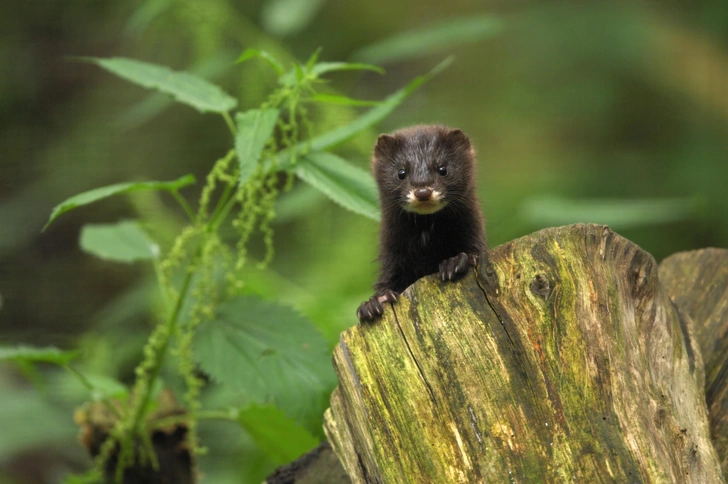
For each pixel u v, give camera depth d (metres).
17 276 18.55
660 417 5.72
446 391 5.76
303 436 9.36
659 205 12.00
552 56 19.53
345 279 13.64
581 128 18.77
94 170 19.25
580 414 5.50
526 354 5.76
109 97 20.48
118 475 9.22
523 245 6.16
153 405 9.41
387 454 5.79
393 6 20.08
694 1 20.52
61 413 13.41
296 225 15.64
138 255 10.07
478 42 19.86
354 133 8.67
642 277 6.46
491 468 5.45
